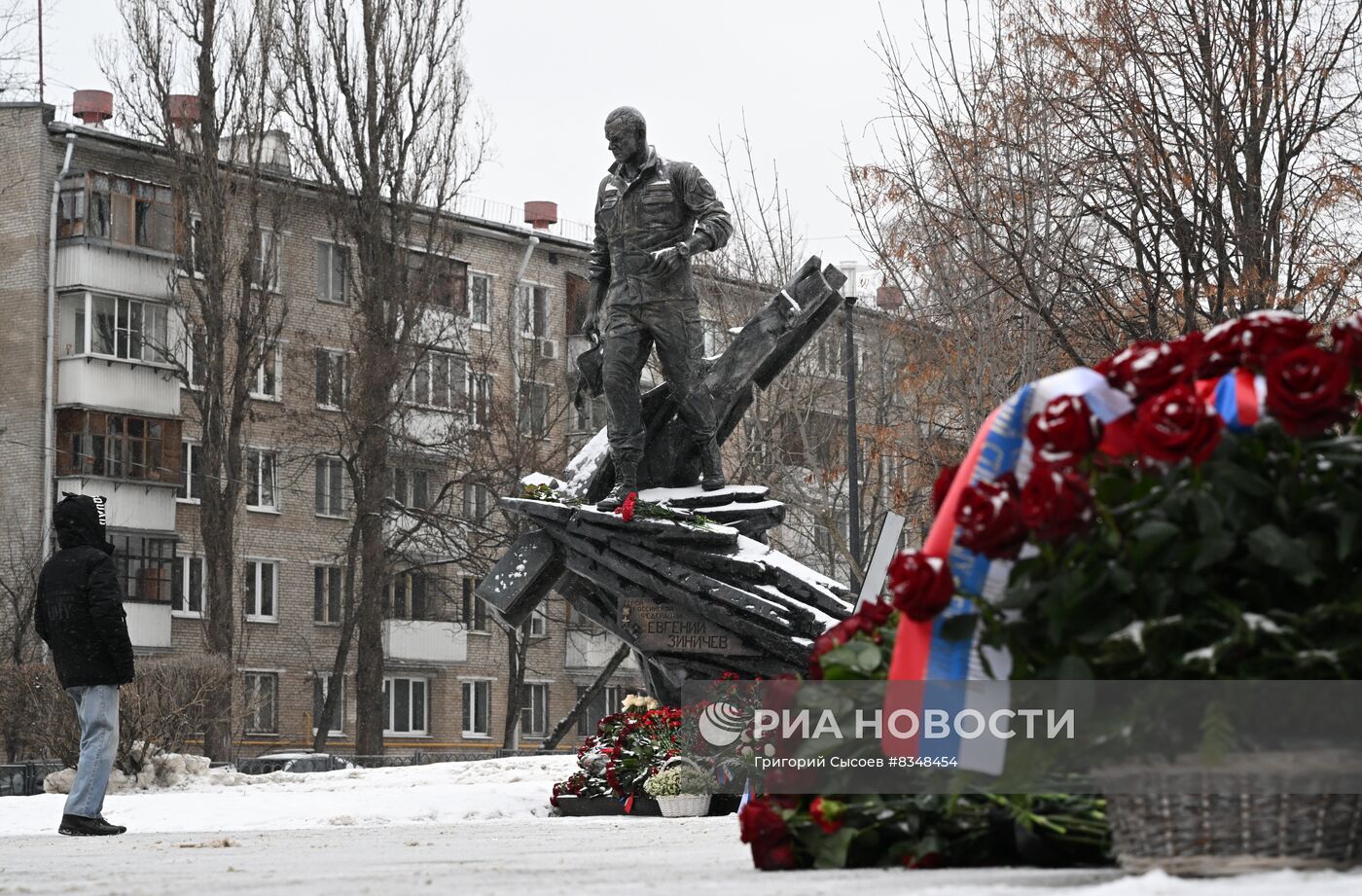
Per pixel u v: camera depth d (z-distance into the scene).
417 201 46.00
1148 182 23.92
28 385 47.12
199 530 49.88
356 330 46.19
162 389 48.41
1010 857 4.24
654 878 4.25
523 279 59.31
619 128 15.94
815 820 4.26
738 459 41.00
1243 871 3.42
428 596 54.94
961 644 3.81
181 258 44.44
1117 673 3.55
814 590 15.29
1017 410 3.86
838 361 41.72
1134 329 24.27
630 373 15.95
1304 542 3.50
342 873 5.46
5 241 47.66
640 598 15.66
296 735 52.22
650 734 14.70
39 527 46.44
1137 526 3.56
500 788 16.12
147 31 44.28
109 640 11.07
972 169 24.89
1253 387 3.69
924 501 29.47
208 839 10.54
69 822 11.10
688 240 15.77
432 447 48.31
